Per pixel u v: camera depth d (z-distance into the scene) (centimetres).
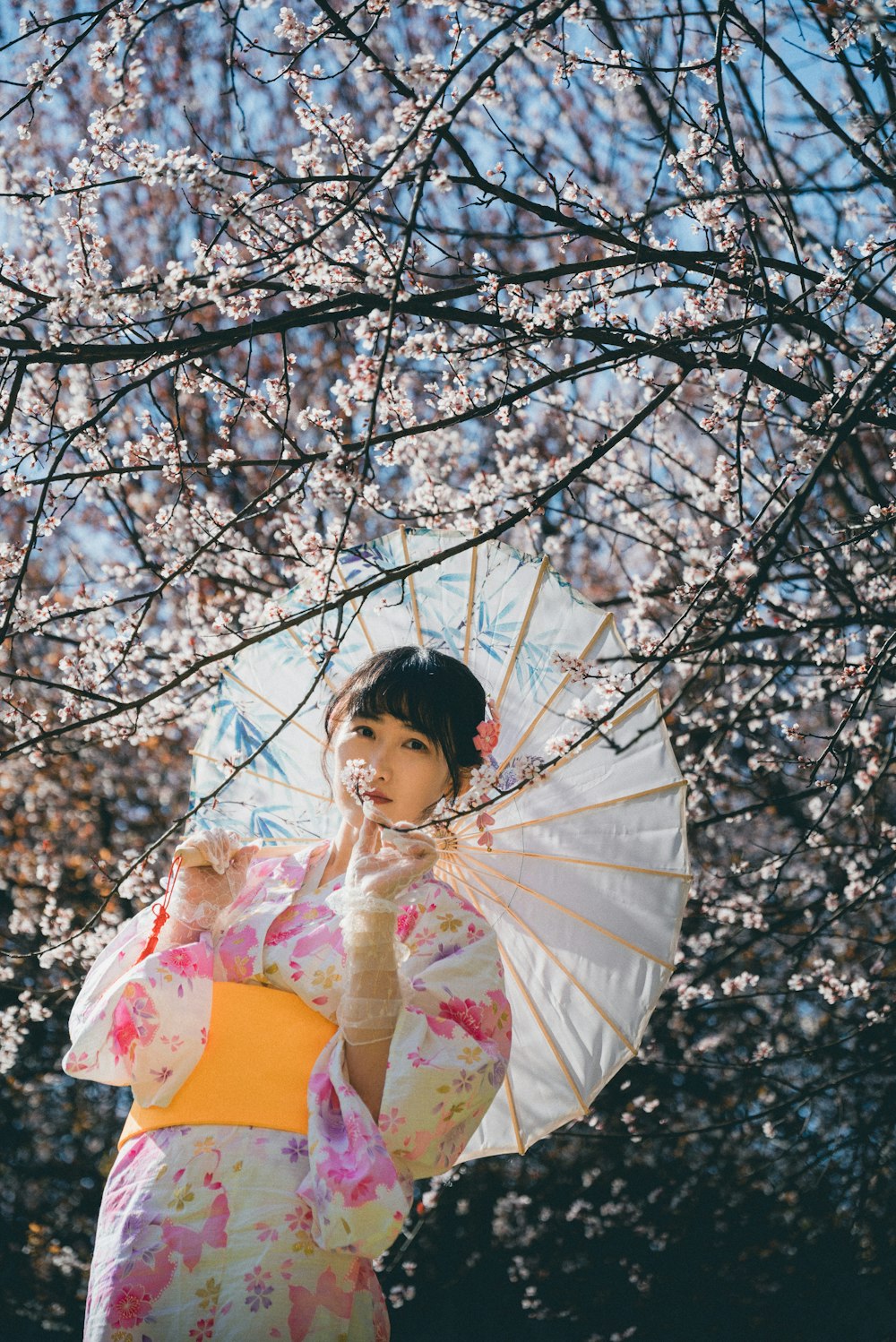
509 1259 773
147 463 296
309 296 285
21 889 716
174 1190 169
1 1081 784
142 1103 178
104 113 275
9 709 370
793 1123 671
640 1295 732
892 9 273
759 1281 701
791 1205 684
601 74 320
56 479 263
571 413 545
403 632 264
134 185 742
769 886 593
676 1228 703
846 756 397
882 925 669
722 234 330
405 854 183
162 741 786
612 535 660
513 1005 240
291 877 213
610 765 244
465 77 453
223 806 262
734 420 334
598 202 315
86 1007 197
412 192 270
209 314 666
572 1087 231
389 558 272
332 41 339
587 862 238
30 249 408
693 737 619
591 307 318
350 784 204
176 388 294
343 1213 161
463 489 518
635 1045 226
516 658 256
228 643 403
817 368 427
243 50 281
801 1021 706
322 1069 177
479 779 223
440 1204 691
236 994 187
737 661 431
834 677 488
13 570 320
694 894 596
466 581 265
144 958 193
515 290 306
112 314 254
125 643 303
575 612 257
